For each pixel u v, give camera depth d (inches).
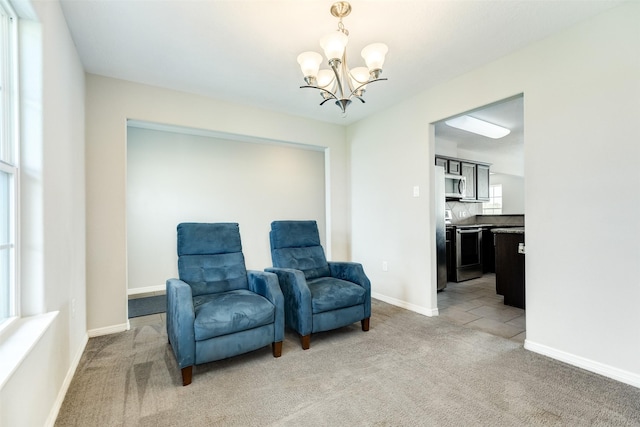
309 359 84.8
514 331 104.3
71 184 78.9
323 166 226.2
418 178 124.1
